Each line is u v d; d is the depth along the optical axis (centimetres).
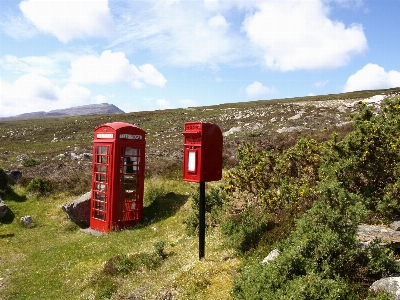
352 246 547
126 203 1369
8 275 1049
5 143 4638
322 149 889
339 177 784
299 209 803
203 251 795
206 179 775
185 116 6253
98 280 870
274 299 485
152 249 1006
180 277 720
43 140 4847
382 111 907
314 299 465
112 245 1164
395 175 752
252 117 4891
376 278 534
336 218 566
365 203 715
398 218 695
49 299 856
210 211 1075
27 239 1377
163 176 1816
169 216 1357
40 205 1723
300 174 980
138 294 735
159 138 3997
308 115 4128
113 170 1339
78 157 2903
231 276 669
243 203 1018
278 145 1869
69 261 1096
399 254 629
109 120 6988
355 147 781
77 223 1489
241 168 992
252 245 759
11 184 1980
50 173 2272
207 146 772
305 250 558
